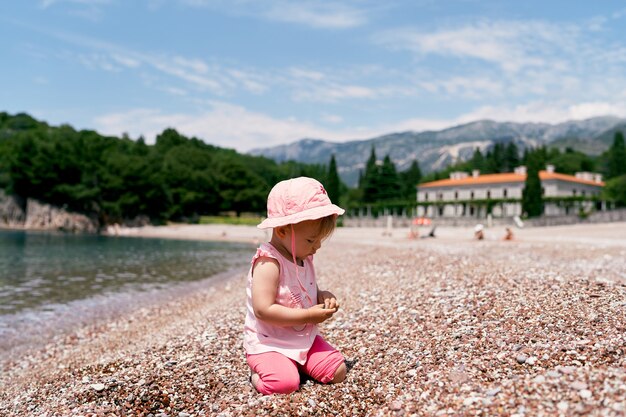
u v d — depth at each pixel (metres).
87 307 12.57
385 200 109.88
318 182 3.78
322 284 11.54
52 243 49.41
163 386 4.01
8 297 14.34
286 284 3.65
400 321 5.49
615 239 25.20
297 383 3.51
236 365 4.55
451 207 89.44
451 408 2.88
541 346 3.71
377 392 3.45
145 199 94.12
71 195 88.81
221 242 55.38
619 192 99.50
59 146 92.75
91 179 91.38
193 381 4.12
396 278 10.38
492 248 20.47
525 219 58.81
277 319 3.49
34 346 8.62
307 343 3.68
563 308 4.89
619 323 4.11
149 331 8.66
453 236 37.59
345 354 4.55
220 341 5.64
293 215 3.52
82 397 3.91
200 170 113.88
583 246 19.20
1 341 9.06
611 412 2.44
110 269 22.97
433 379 3.44
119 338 8.49
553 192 81.44
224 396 3.70
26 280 18.55
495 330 4.41
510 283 6.89
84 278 19.20
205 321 7.75
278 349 3.61
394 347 4.48
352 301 7.81
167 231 82.94
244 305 9.11
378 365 4.03
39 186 90.81
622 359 3.21
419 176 154.75
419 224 52.94
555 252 17.22
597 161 162.75
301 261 3.82
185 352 5.30
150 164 98.31
